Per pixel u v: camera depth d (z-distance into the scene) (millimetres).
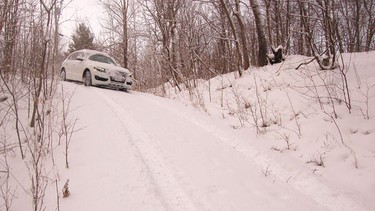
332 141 6043
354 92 7258
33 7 6500
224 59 15805
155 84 13812
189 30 14234
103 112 7086
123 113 7078
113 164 4535
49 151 5203
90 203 3652
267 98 8609
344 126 6359
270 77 9695
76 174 4395
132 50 18484
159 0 15586
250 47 19000
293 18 14352
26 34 6652
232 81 10945
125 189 3861
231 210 3441
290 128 6973
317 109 7289
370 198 4277
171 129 6098
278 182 4348
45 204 3748
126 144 5191
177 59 14508
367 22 18766
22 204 3857
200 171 4312
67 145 4965
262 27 11922
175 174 4184
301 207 3713
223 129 6453
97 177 4234
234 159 4918
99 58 12398
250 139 6152
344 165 5258
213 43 17016
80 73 11969
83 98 8500
